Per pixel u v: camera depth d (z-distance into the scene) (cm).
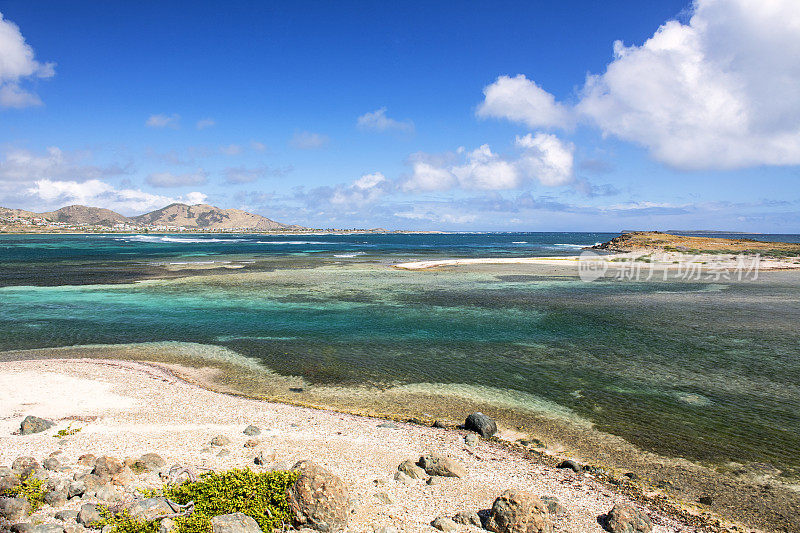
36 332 2802
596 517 1012
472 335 2762
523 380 2000
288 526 917
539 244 16425
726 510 1088
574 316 3303
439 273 5875
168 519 877
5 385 1812
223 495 976
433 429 1498
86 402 1639
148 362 2212
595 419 1609
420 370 2123
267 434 1382
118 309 3509
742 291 4447
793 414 1656
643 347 2516
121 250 11162
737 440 1456
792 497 1150
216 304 3722
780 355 2369
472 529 927
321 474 952
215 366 2167
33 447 1233
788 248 7938
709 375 2070
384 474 1155
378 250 11831
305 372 2092
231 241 18500
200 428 1416
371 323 3067
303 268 6506
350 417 1580
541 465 1273
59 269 6294
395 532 902
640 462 1318
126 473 1060
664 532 974
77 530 848
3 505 892
